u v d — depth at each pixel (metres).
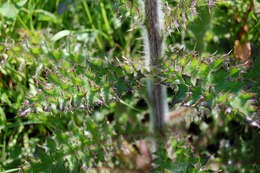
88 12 3.40
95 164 2.37
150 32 1.94
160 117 2.21
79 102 2.03
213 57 1.89
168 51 2.12
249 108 1.83
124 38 3.57
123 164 2.71
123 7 1.91
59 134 2.34
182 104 1.90
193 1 1.88
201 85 1.88
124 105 2.73
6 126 2.84
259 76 2.45
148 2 1.87
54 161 2.27
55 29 3.54
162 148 2.20
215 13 3.04
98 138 2.40
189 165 2.15
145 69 2.01
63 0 1.68
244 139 2.96
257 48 2.95
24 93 3.09
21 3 3.22
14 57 2.87
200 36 2.85
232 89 1.85
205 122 2.96
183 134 2.24
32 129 3.12
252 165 2.65
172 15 1.90
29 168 2.24
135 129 2.47
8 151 2.94
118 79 2.04
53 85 2.05
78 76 2.05
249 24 3.08
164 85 2.00
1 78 3.16
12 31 3.28
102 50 3.45
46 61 2.43
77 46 2.96
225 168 2.62
